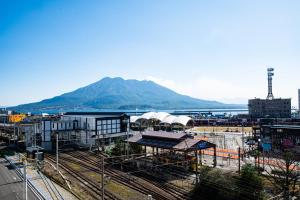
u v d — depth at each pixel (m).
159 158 54.62
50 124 75.81
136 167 53.34
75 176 47.00
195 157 48.81
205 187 35.97
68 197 36.66
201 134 101.94
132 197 36.91
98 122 79.38
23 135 86.69
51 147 74.94
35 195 37.44
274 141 72.50
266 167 50.47
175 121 108.25
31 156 60.97
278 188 36.56
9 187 40.62
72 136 81.38
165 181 44.06
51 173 48.16
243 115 179.88
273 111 178.25
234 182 34.47
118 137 84.31
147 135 59.91
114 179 45.38
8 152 68.25
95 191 39.34
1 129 99.62
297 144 67.56
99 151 69.81
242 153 62.16
